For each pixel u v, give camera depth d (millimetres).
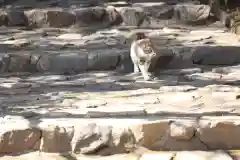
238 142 7691
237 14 14938
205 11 16094
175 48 12383
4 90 10398
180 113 8266
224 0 16094
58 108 8852
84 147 7652
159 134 7703
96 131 7684
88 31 15461
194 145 7703
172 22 16125
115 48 12844
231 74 11273
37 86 10742
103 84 10750
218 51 12219
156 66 12031
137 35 11391
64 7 17391
